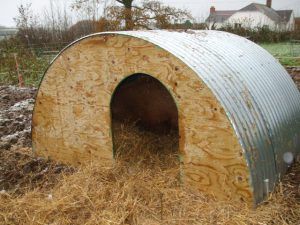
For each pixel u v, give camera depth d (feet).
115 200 13.64
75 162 17.39
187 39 15.43
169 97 19.42
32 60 49.08
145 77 18.47
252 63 15.92
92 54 15.33
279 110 15.08
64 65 16.39
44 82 17.34
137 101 18.89
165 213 12.92
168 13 59.21
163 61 13.26
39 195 14.82
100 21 60.75
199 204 13.09
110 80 15.10
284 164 15.03
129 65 14.32
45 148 18.33
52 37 71.67
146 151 17.34
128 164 16.22
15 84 41.52
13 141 20.63
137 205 13.26
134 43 13.92
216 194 13.14
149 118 19.38
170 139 18.49
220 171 12.80
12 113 26.89
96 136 16.35
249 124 12.80
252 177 12.28
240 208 12.57
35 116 18.22
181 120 13.29
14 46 61.21
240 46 17.19
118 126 18.22
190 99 12.88
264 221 12.03
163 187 14.33
